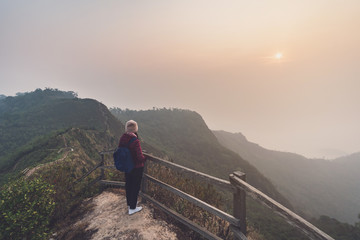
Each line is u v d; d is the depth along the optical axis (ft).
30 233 12.85
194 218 13.33
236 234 8.06
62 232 13.37
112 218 13.34
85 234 12.32
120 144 12.35
